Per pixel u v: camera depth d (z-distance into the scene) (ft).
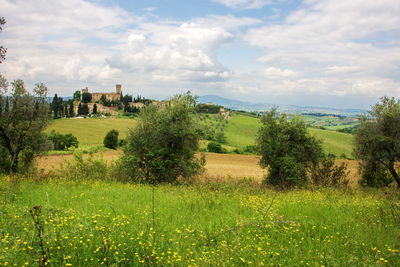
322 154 86.53
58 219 19.39
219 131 383.45
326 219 27.37
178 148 84.74
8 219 20.84
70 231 17.75
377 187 85.87
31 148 79.20
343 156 221.25
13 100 76.38
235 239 19.35
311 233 22.89
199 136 84.74
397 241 20.35
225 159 211.00
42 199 35.37
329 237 21.65
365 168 89.81
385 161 87.92
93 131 380.17
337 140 353.31
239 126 487.20
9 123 75.10
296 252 17.89
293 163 82.12
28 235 16.97
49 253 14.79
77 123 429.38
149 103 87.51
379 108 86.79
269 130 88.17
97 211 27.76
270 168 88.89
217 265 15.46
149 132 83.46
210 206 34.32
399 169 85.97
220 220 26.45
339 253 18.22
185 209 31.24
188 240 19.63
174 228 22.50
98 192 44.27
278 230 23.03
